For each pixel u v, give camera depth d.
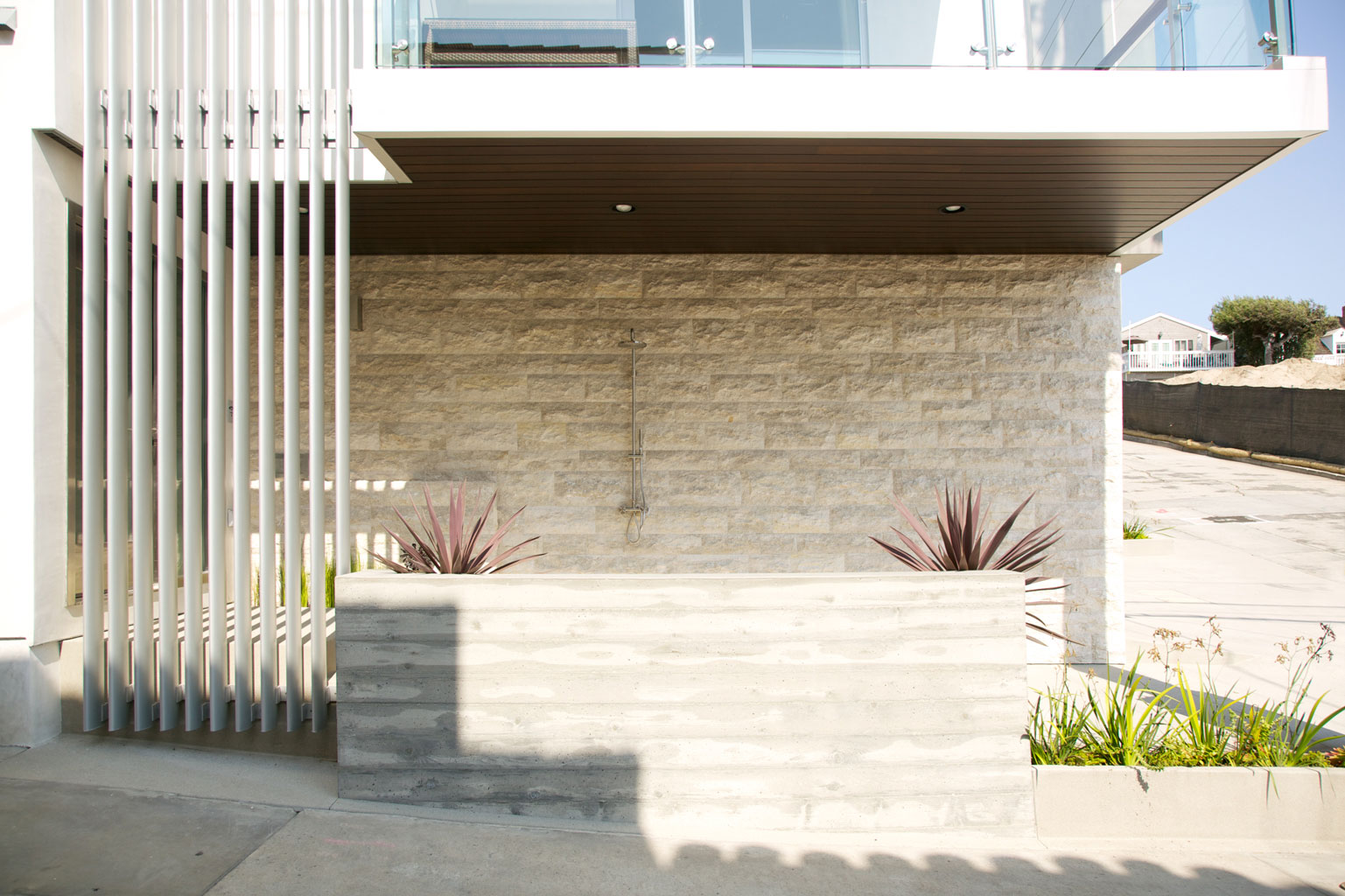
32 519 3.41
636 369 5.56
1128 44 3.80
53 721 3.54
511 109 3.67
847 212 4.73
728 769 3.16
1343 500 13.20
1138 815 3.24
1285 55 3.76
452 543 3.56
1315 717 4.37
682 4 3.79
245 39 3.73
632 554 5.51
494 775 3.15
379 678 3.15
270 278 3.70
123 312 3.59
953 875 2.89
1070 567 5.59
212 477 3.61
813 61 3.79
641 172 4.11
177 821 2.92
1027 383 5.61
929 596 3.20
